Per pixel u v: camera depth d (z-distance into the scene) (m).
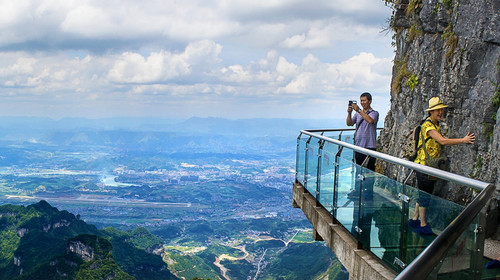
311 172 8.39
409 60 9.45
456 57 7.45
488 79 6.75
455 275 2.31
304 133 8.95
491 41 6.77
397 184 4.41
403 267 4.29
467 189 6.27
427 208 3.79
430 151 5.46
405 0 9.77
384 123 10.88
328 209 7.09
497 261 3.27
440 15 8.17
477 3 7.11
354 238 5.97
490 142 6.48
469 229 2.52
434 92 8.37
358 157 6.88
